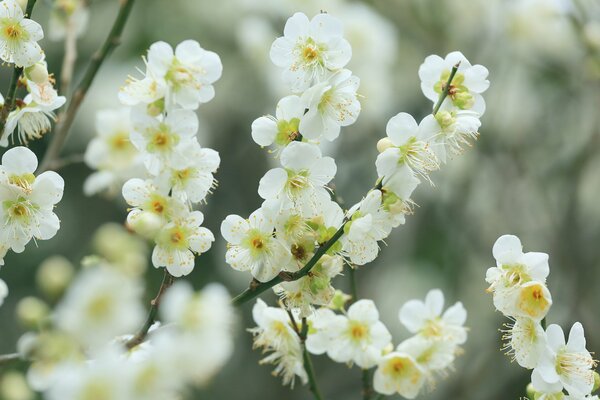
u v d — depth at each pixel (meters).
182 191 0.73
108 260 0.69
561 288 1.22
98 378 0.65
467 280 1.33
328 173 0.74
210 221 1.37
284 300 0.77
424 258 1.34
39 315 0.70
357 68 1.33
